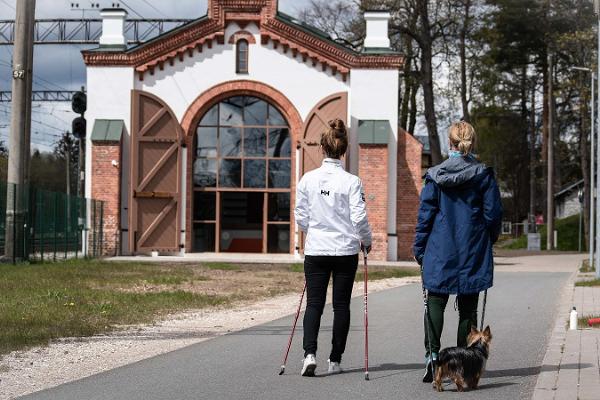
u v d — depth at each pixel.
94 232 34.44
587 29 53.03
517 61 62.31
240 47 37.41
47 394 7.40
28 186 26.84
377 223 36.12
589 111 52.47
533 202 68.62
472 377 7.31
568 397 6.83
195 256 35.88
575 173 82.69
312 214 8.22
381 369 8.61
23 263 26.14
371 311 14.75
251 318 13.95
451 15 48.47
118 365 9.12
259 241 37.53
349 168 36.72
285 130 37.53
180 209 36.69
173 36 37.09
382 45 37.50
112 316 13.51
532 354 9.52
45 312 13.53
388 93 37.00
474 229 7.59
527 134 69.31
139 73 37.00
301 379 8.07
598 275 23.06
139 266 27.67
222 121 37.56
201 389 7.59
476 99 57.28
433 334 7.71
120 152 36.44
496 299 17.00
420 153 36.84
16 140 26.52
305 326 8.24
